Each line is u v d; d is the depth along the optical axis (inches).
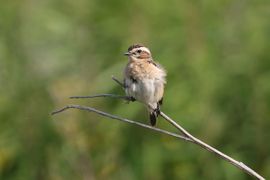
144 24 619.8
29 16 647.8
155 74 473.1
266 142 623.5
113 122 624.7
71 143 635.5
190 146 622.8
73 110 629.9
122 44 617.3
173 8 620.4
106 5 635.5
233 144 624.7
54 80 637.3
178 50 615.5
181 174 626.2
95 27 639.1
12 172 639.1
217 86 616.1
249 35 624.4
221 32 623.2
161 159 625.6
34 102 634.2
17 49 641.6
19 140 636.1
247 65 622.5
